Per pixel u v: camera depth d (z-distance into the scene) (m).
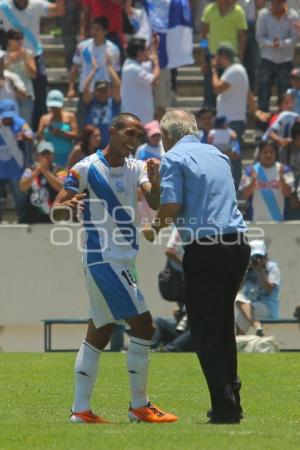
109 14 68.19
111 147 30.75
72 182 30.67
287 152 61.34
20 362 46.41
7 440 26.70
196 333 29.42
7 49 64.88
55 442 26.36
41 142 59.06
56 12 67.38
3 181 62.09
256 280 53.16
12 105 60.44
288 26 68.25
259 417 31.80
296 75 64.50
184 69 75.06
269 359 46.38
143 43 64.81
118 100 65.25
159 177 30.31
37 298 58.28
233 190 29.95
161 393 36.88
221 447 25.52
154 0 68.75
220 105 64.88
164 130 30.41
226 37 68.56
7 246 58.28
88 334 30.88
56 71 73.44
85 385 30.59
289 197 59.38
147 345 30.83
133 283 30.61
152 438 26.64
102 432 27.62
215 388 29.22
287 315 57.47
